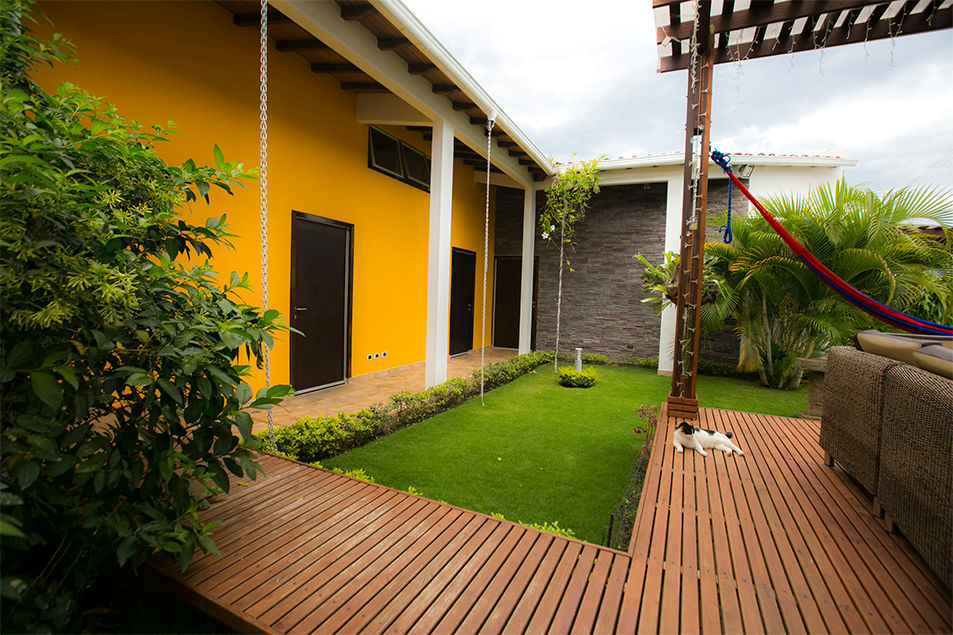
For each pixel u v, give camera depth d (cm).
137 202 196
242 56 407
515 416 472
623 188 845
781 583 154
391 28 375
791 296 611
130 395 161
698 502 217
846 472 257
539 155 673
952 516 145
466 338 905
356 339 586
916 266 545
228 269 405
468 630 136
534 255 930
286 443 313
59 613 135
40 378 127
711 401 559
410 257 693
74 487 162
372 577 161
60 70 286
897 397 185
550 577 162
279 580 159
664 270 680
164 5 343
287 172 462
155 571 162
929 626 133
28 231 138
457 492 287
